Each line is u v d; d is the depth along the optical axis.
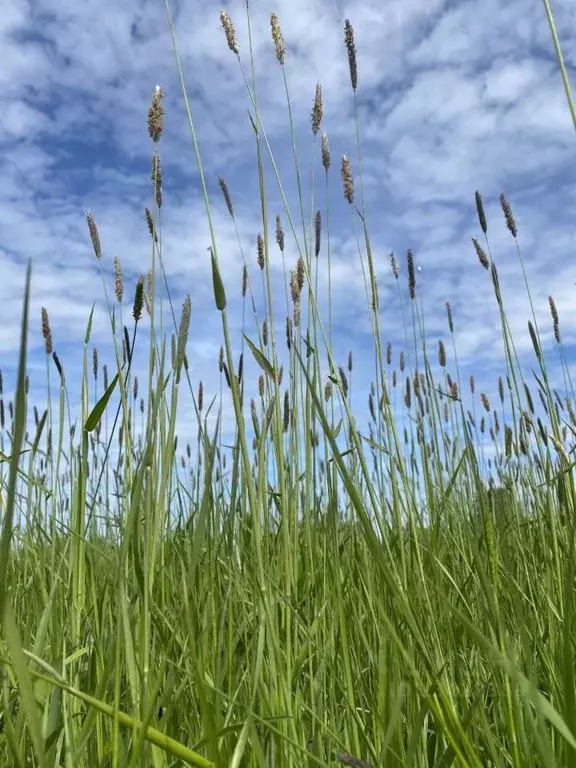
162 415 0.41
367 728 0.44
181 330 0.35
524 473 0.75
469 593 0.53
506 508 0.64
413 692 0.39
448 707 0.26
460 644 0.46
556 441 0.47
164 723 0.35
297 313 0.60
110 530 0.52
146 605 0.30
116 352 0.43
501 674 0.39
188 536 0.51
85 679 0.46
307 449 0.58
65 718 0.35
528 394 0.71
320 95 0.64
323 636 0.50
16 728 0.33
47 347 0.64
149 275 0.46
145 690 0.29
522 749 0.31
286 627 0.43
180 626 0.44
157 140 0.41
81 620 0.48
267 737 0.39
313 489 0.67
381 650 0.38
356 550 0.51
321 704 0.42
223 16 0.47
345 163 0.61
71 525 0.45
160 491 0.38
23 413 0.15
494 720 0.42
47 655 0.47
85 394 0.42
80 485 0.41
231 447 0.46
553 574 0.54
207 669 0.41
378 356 0.48
